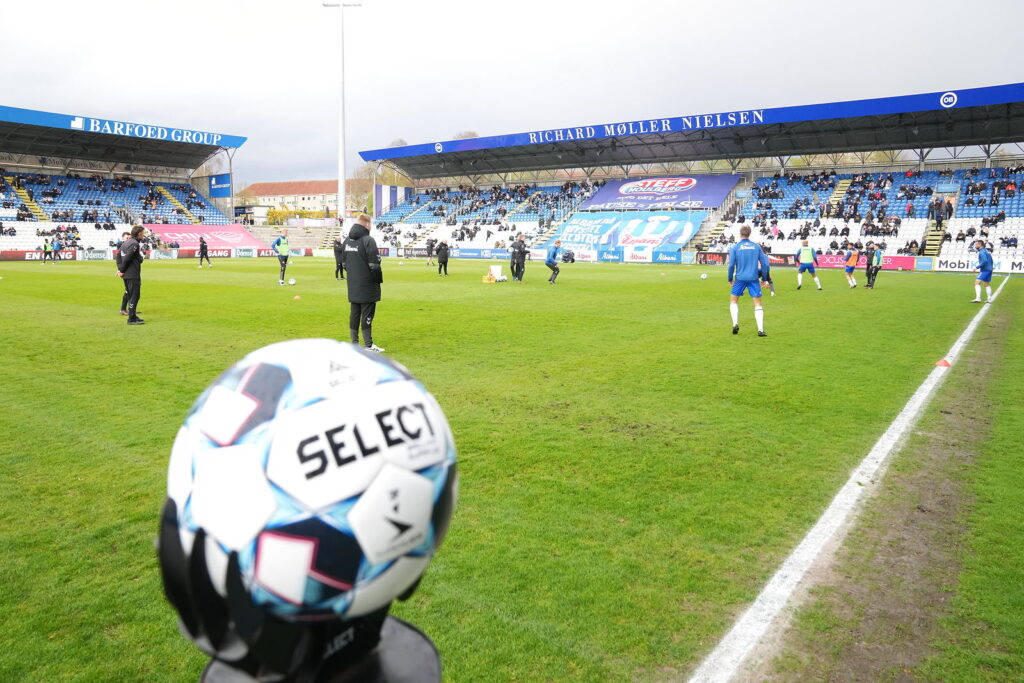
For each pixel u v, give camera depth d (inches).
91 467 178.4
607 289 798.5
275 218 2689.5
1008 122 1435.8
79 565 124.9
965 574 124.7
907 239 1491.1
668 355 354.9
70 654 98.0
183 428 44.0
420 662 48.7
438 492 44.8
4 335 406.0
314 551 38.5
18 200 1854.1
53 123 1681.8
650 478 172.9
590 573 122.6
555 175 2325.3
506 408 244.2
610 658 97.8
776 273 1255.5
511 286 842.2
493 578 120.1
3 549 130.8
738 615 110.1
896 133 1582.2
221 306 575.2
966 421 231.0
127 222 1973.4
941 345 394.9
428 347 377.4
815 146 1726.1
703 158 1910.7
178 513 41.5
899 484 170.9
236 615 39.5
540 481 170.1
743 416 235.1
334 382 42.8
